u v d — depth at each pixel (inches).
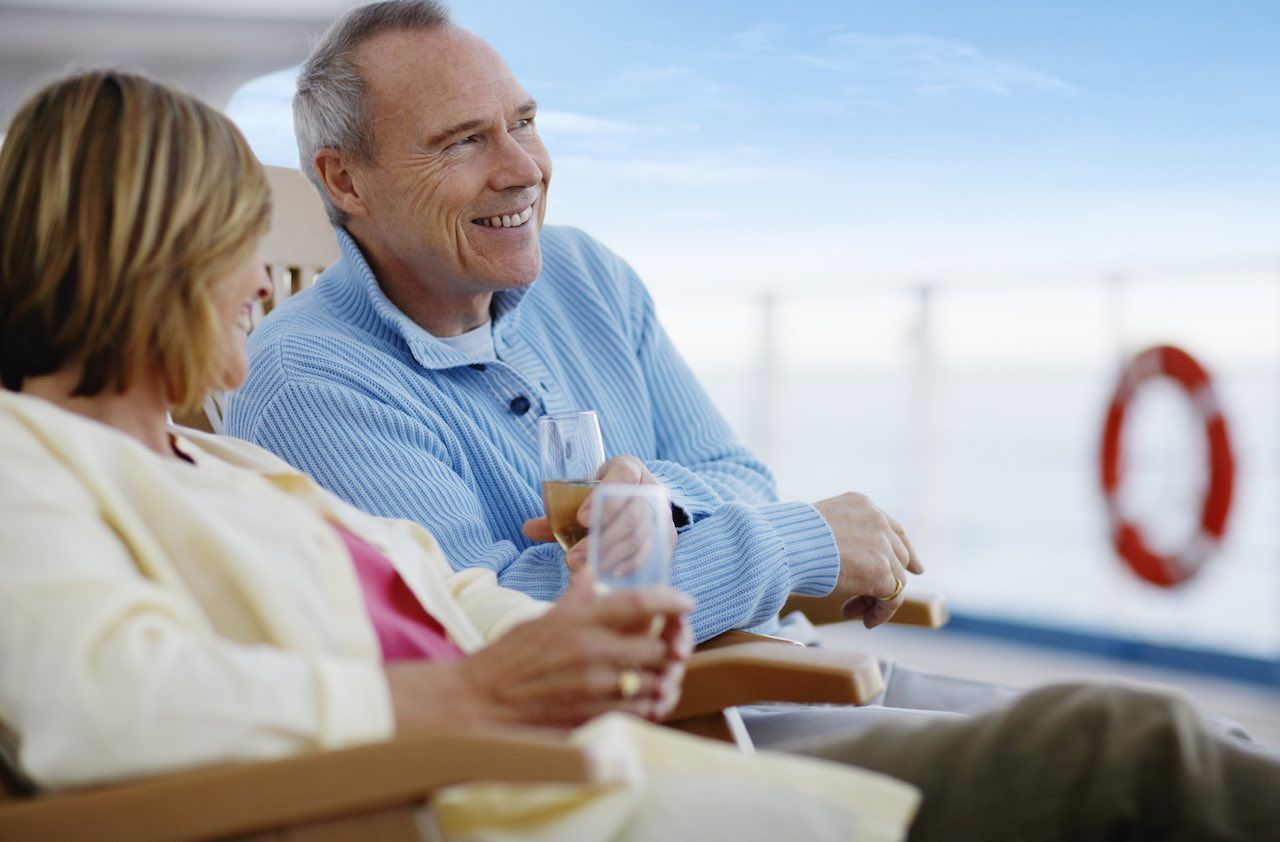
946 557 210.1
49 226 35.0
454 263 63.1
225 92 149.1
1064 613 161.5
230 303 37.7
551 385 66.7
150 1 136.0
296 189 72.7
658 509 36.1
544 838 31.6
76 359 36.2
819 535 57.6
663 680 36.1
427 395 60.9
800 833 31.8
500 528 61.9
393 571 43.4
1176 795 33.8
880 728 39.5
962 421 235.0
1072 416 222.2
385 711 31.5
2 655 29.0
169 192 35.5
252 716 29.8
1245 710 128.4
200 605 35.3
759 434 197.5
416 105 61.9
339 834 28.5
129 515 33.8
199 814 28.3
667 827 32.1
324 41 65.2
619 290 72.9
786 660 40.5
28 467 32.1
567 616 33.8
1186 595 164.6
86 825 28.3
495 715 33.4
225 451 43.8
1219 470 163.5
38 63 145.3
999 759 35.9
